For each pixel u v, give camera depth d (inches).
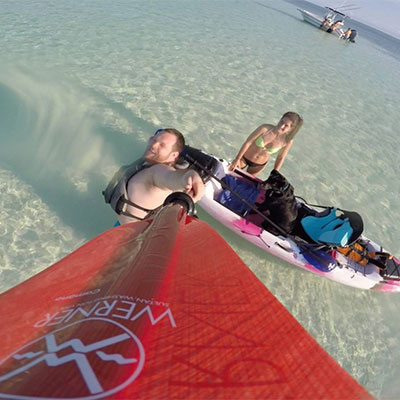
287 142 174.7
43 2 467.5
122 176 103.8
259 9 844.6
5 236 152.6
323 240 156.5
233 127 286.5
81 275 24.2
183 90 322.7
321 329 155.8
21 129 213.3
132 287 19.6
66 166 196.2
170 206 43.6
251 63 446.3
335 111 381.7
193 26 532.7
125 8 533.0
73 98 263.6
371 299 174.9
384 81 568.7
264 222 167.8
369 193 253.8
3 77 263.7
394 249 208.5
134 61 355.3
